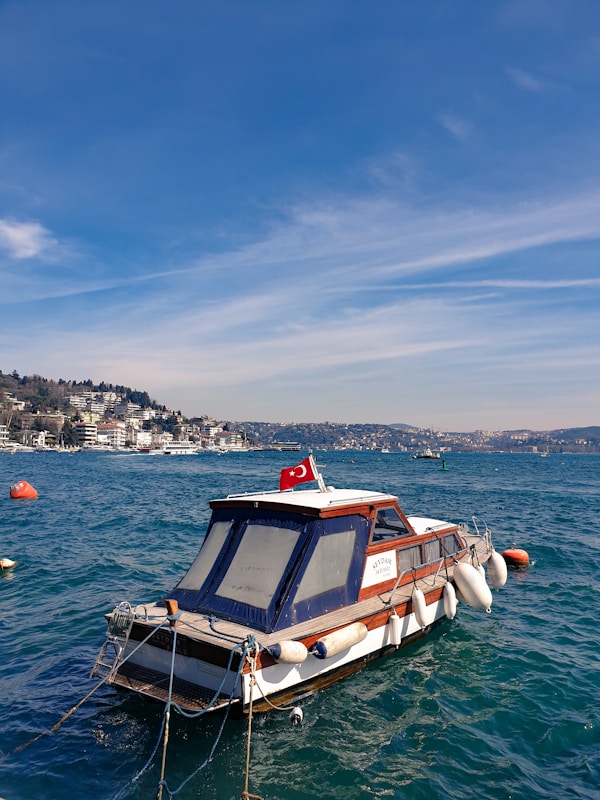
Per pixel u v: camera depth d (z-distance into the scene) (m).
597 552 24.11
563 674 11.77
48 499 44.78
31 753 8.63
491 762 8.66
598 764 8.61
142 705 10.04
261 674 8.87
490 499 47.19
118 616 9.91
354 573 11.45
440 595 13.51
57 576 19.41
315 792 7.79
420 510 39.03
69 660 12.24
